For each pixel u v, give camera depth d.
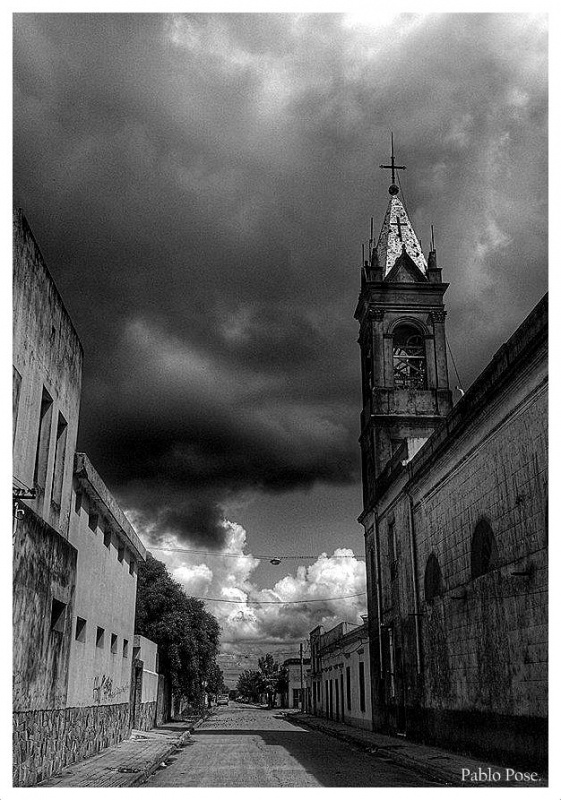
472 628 15.91
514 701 13.41
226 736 27.95
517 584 13.32
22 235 10.81
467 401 15.92
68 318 14.30
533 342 12.33
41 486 12.70
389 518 25.72
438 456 18.25
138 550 22.78
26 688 11.34
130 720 23.23
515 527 13.51
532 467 12.73
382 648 26.48
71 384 14.73
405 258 31.16
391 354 30.03
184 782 12.94
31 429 11.66
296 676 83.25
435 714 19.08
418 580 20.94
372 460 29.28
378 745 20.19
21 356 10.99
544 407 12.21
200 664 40.31
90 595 16.70
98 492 16.28
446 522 18.11
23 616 11.09
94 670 17.22
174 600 38.03
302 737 27.45
